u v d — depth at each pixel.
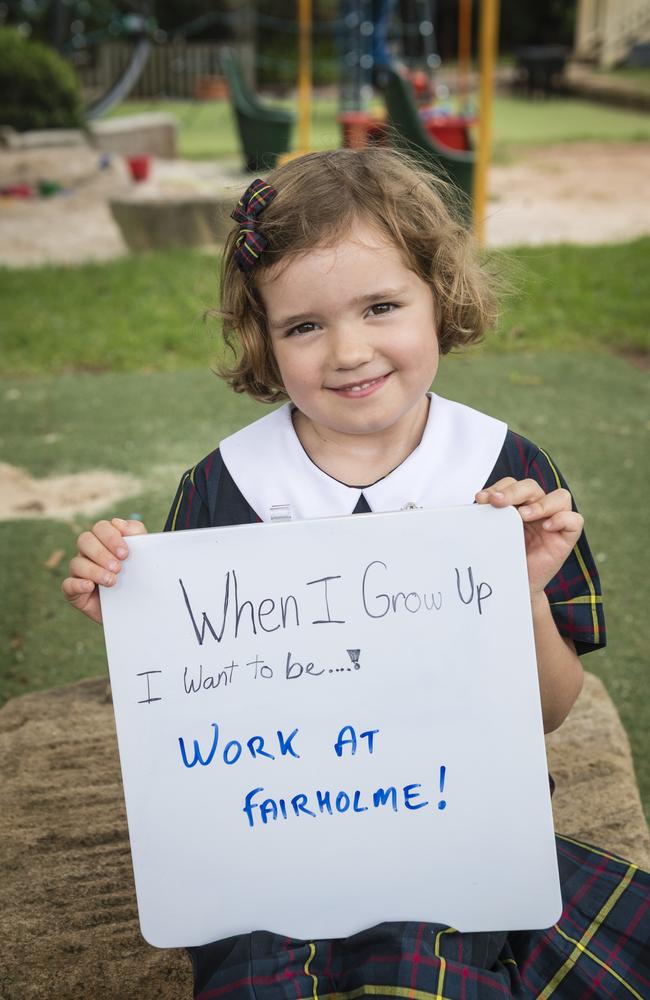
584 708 2.30
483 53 6.78
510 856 1.39
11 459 4.29
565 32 26.78
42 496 3.95
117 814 2.05
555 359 5.45
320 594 1.36
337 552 1.35
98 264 7.83
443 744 1.37
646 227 9.05
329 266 1.35
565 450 4.23
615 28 22.39
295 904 1.40
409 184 1.47
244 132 11.96
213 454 1.62
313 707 1.37
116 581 1.35
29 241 8.80
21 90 12.02
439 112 9.81
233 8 24.09
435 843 1.39
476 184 7.09
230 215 1.62
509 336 5.81
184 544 1.35
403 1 16.64
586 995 1.41
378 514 1.34
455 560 1.35
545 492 1.54
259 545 1.35
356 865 1.39
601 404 4.76
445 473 1.51
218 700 1.37
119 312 6.50
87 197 10.41
